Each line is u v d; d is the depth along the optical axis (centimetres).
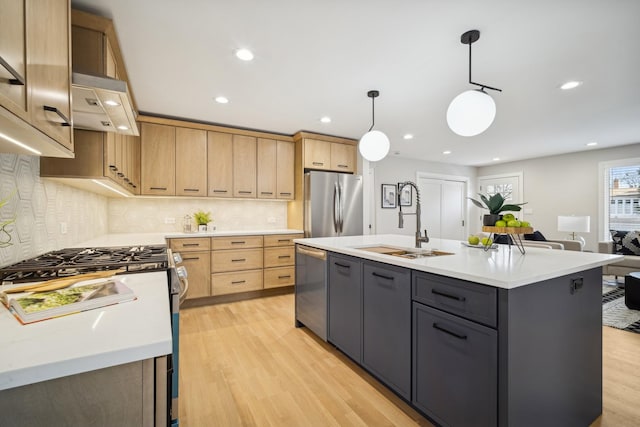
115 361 59
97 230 298
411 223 630
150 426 63
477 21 177
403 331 162
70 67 109
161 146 347
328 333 234
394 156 608
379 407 165
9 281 117
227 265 356
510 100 302
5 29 65
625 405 165
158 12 169
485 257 169
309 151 417
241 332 269
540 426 127
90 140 184
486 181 713
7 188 134
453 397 135
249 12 169
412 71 241
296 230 415
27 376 52
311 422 154
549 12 169
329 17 174
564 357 138
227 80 256
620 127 398
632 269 412
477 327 124
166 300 92
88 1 159
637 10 167
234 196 388
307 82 260
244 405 167
